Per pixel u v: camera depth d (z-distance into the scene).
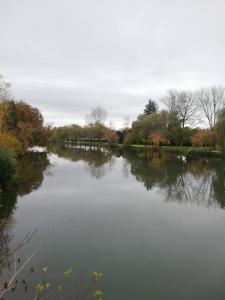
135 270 8.81
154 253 10.12
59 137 107.44
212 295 7.63
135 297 7.42
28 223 12.80
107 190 20.31
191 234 12.08
